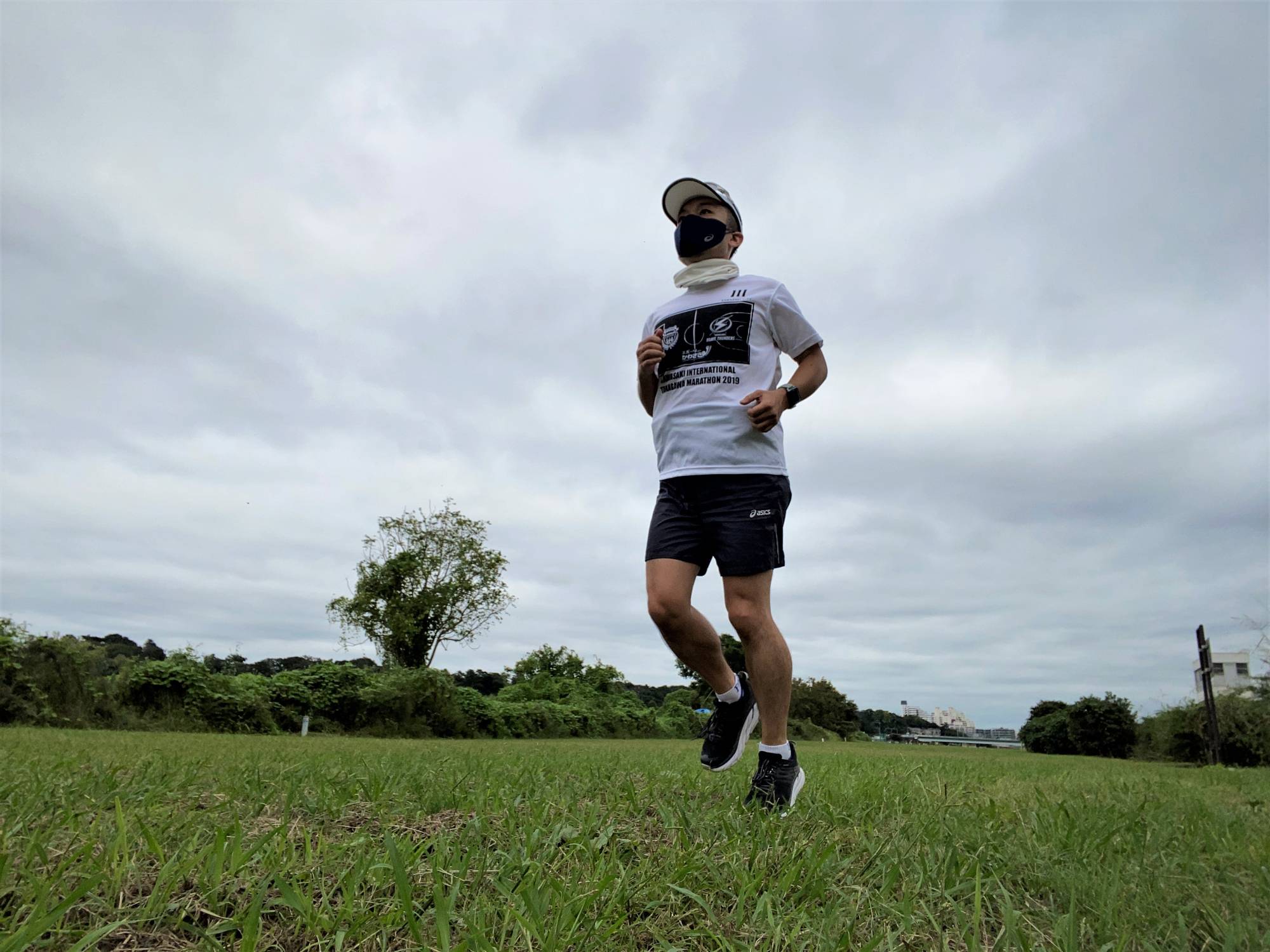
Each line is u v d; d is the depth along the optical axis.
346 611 30.28
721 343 2.57
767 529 2.45
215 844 1.42
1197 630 19.36
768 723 2.43
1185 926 1.45
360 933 1.21
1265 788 5.14
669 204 2.85
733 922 1.37
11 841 1.54
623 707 34.72
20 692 14.66
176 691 17.03
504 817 2.01
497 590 31.95
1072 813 2.58
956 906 1.51
